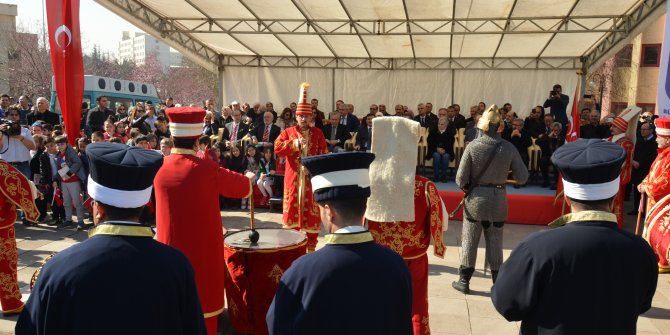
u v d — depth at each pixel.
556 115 12.19
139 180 1.85
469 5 9.54
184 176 3.34
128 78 50.34
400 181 3.46
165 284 1.77
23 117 11.29
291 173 6.09
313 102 12.27
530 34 11.44
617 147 1.99
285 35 12.40
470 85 14.90
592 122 10.09
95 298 1.67
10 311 4.41
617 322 1.89
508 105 12.69
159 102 21.69
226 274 4.09
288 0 9.69
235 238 4.32
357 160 1.92
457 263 6.02
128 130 10.52
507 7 9.62
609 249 1.90
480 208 4.68
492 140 4.63
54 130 8.93
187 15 11.12
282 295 1.85
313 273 1.80
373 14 10.43
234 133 11.35
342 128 11.35
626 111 7.22
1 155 8.05
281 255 4.00
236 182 3.61
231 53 15.14
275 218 8.60
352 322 1.76
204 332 1.93
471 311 4.59
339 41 12.86
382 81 15.32
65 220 8.02
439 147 11.12
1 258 4.33
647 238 5.16
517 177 4.64
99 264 1.71
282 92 15.54
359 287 1.78
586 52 13.58
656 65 27.17
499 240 4.72
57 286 1.68
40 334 1.67
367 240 1.91
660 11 9.77
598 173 1.92
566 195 2.06
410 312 1.93
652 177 5.08
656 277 2.03
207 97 49.16
